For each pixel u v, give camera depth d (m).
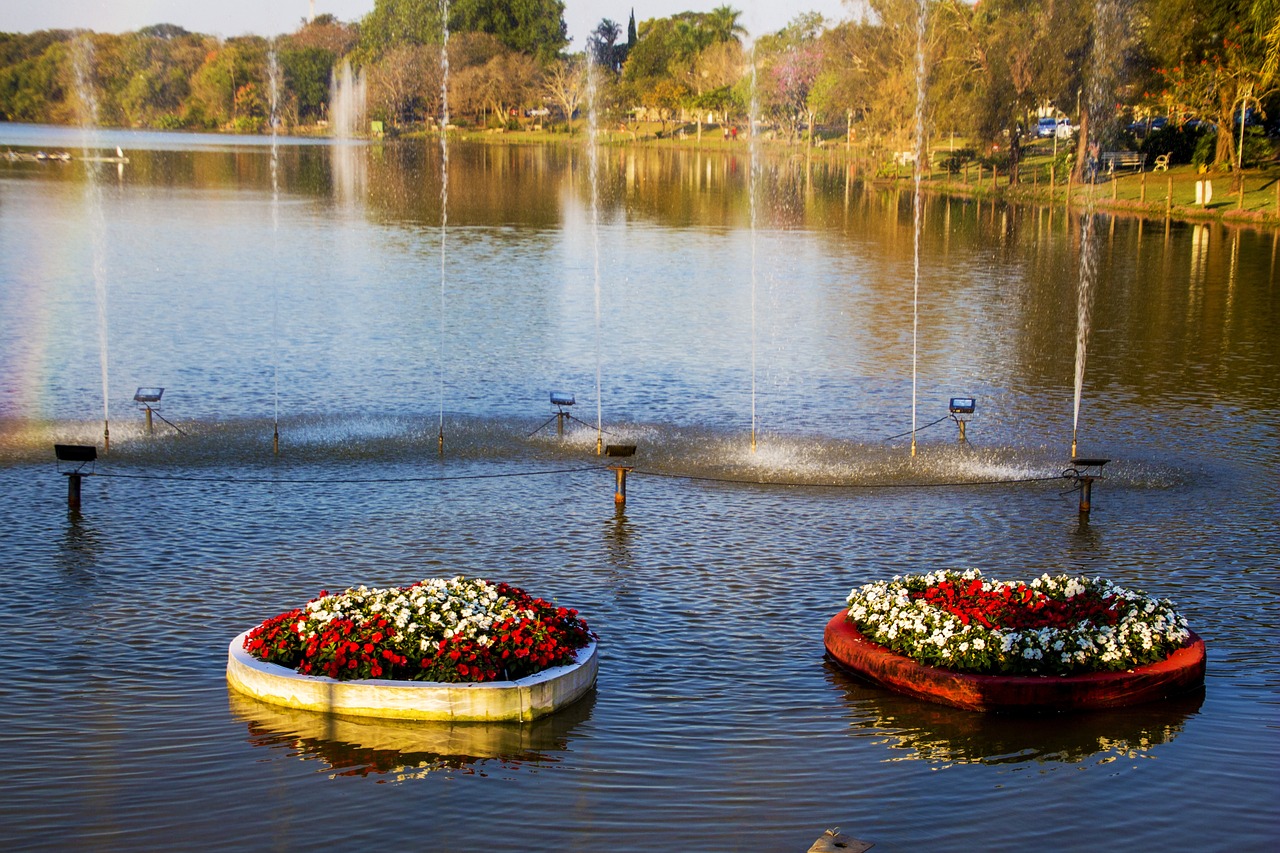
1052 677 11.13
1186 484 18.50
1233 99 65.25
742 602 13.77
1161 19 63.09
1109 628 11.47
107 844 8.97
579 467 19.42
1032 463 19.77
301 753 10.25
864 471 19.27
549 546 15.64
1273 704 11.27
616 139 143.50
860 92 100.00
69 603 13.49
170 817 9.31
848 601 12.82
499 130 155.25
